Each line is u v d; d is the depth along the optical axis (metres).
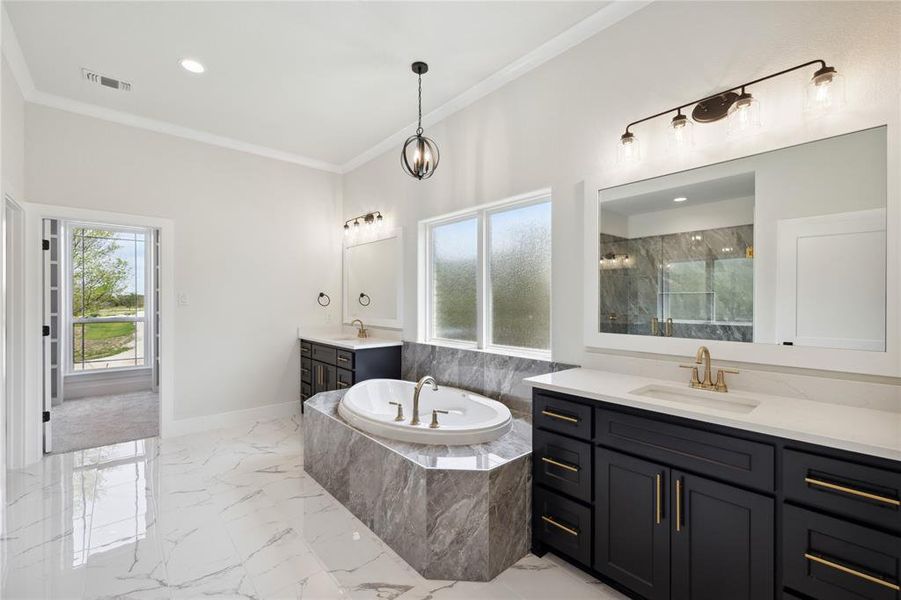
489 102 2.96
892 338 1.45
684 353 1.97
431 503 1.82
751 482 1.35
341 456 2.50
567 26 2.37
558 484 1.91
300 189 4.46
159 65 2.72
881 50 1.48
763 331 1.74
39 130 3.07
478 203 3.06
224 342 3.97
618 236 2.22
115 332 5.48
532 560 1.96
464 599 1.69
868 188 1.50
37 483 2.74
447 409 3.04
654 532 1.58
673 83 2.02
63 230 5.06
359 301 4.45
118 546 2.04
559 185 2.52
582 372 2.24
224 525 2.24
